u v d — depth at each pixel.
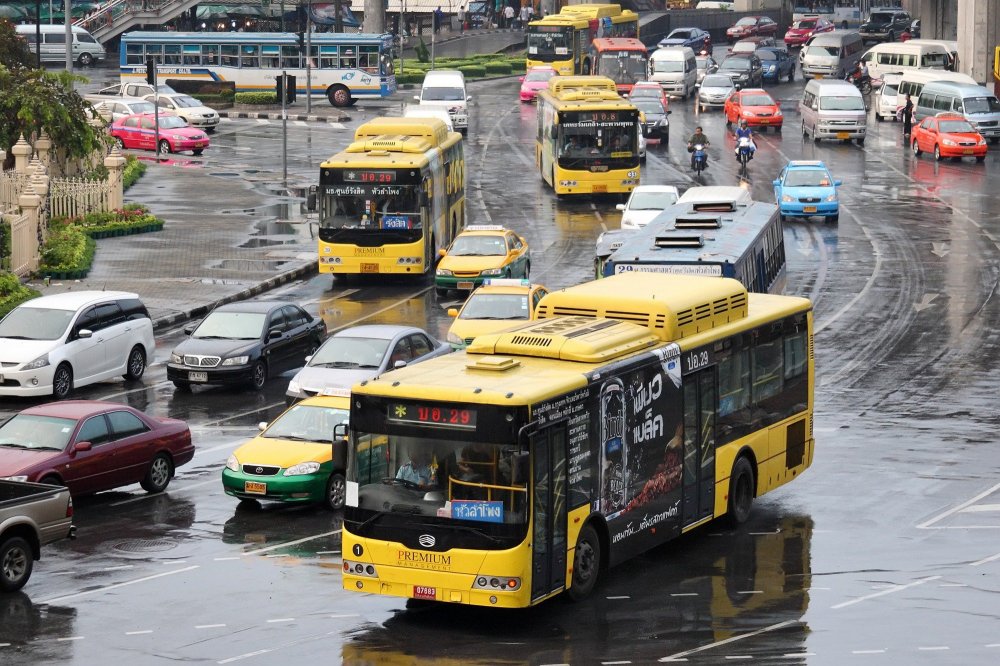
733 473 51.16
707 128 192.75
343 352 67.44
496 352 44.91
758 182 147.12
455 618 42.38
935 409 69.44
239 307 78.94
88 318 75.50
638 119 138.25
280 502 56.31
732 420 50.94
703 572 46.56
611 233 94.12
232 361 74.38
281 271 106.56
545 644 39.94
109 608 43.50
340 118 197.12
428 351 70.69
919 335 85.88
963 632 40.62
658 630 40.97
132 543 50.53
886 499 55.25
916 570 46.66
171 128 168.62
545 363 43.84
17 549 45.19
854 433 65.31
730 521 51.53
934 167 159.25
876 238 119.25
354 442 41.81
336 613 43.03
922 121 168.38
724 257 64.06
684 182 147.50
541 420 40.34
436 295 101.50
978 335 85.81
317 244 117.69
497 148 177.75
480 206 137.38
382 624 41.97
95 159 138.00
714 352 49.62
